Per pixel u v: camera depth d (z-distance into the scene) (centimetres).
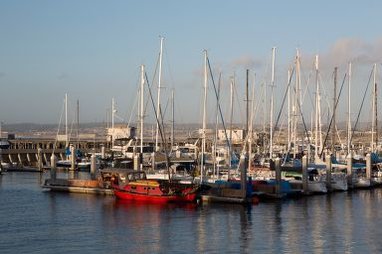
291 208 6206
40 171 11231
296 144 9600
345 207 6309
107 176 7281
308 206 6359
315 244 4519
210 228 5112
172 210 6019
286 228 5128
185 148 12875
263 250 4331
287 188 7044
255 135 11388
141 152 8200
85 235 4825
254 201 6512
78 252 4259
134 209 6088
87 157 12325
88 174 10688
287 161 8969
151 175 7612
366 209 6178
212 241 4612
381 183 8288
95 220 5491
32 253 4225
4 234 4866
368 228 5141
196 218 5572
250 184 6525
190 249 4353
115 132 14612
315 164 8300
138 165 7731
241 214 5809
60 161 11881
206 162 9294
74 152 11488
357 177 8306
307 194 7244
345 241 4622
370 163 8394
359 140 12619
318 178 7775
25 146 15662
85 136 18838
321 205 6444
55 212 5944
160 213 5844
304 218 5616
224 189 6531
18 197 7075
